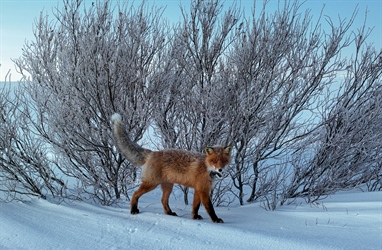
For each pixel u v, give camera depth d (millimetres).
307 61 7250
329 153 7648
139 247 4262
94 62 6359
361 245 4309
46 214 5383
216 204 7461
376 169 8375
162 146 7551
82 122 6660
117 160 7055
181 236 4641
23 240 4285
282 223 5461
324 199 7289
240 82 7137
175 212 6301
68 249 4109
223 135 7309
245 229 5012
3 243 4191
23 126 6453
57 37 7082
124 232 4770
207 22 7438
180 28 7500
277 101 7273
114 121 5734
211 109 6844
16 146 6359
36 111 6758
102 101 6691
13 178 6129
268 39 7180
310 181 7871
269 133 7309
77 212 5617
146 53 7066
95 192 6930
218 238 4574
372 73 7656
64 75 6590
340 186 8055
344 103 7598
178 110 7266
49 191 6844
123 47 6777
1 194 6176
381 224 5203
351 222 5383
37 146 6434
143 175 5742
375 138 7871
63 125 6496
